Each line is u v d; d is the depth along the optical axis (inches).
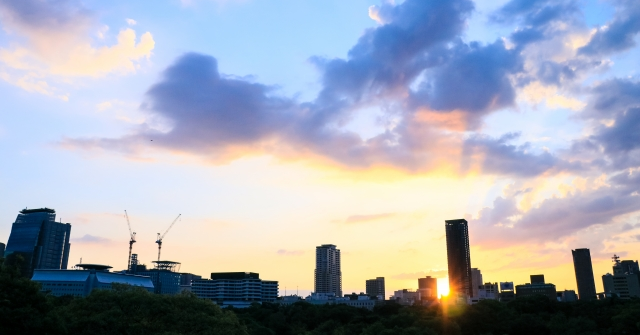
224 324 4104.3
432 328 7066.9
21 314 2903.5
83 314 3747.5
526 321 7819.9
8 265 3307.1
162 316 3961.6
